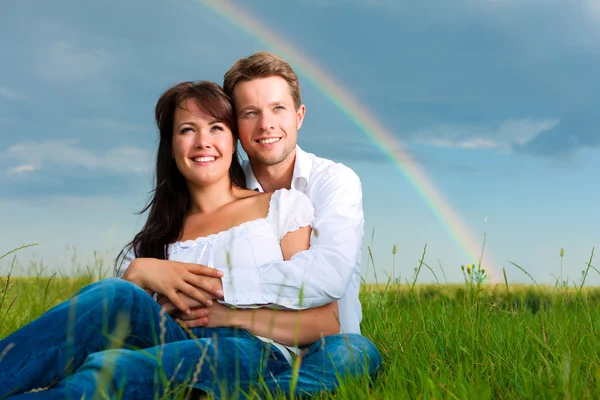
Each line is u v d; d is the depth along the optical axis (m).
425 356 3.32
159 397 2.39
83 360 2.48
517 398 2.62
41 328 2.43
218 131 3.38
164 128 3.43
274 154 3.61
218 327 2.96
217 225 3.32
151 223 3.47
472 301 4.06
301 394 2.73
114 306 2.56
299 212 3.28
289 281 2.95
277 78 3.61
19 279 4.48
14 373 2.31
